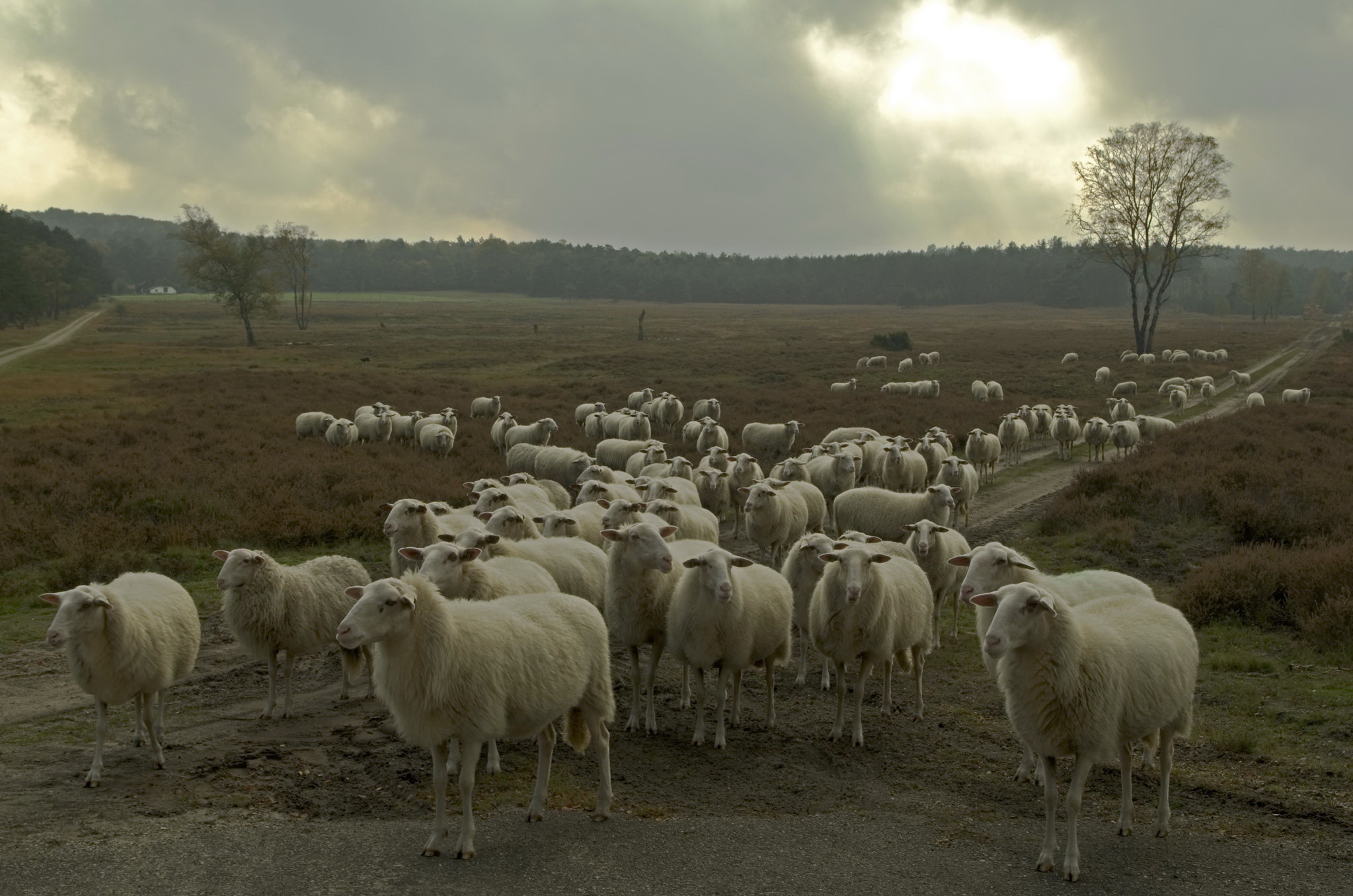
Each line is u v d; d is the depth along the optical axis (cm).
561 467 2206
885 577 941
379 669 658
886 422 3562
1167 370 6312
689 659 901
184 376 4903
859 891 596
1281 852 659
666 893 588
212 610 1263
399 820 703
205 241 8675
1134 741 701
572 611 757
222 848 631
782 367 6316
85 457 2317
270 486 1972
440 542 872
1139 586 884
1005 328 12544
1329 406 3925
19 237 13525
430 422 3020
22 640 1125
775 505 1516
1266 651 1127
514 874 610
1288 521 1616
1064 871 621
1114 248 7150
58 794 718
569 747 891
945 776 825
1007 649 627
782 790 788
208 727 897
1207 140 6444
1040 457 3112
